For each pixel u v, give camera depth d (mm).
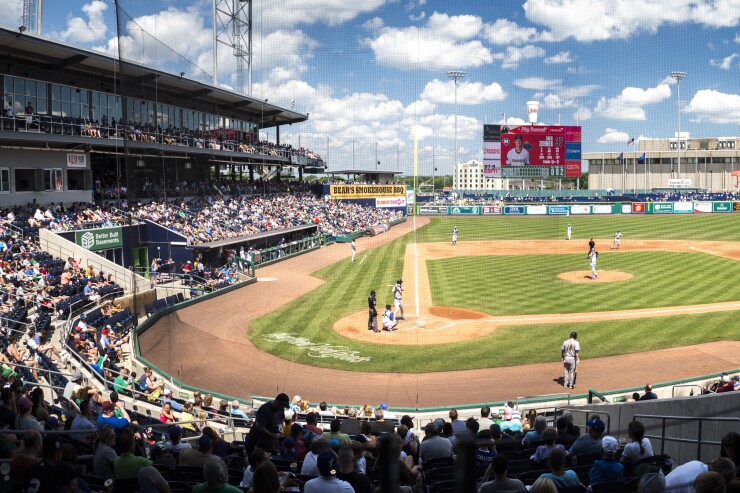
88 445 7746
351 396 15969
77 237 26703
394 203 70125
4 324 17031
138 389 14422
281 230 44875
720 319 23453
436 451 7848
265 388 16406
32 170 29781
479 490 4754
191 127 41812
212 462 4883
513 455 8055
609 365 18422
